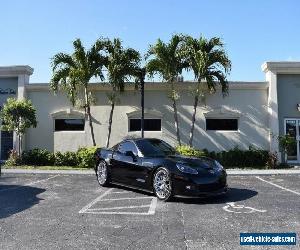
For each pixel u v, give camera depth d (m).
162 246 5.53
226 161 18.38
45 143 20.05
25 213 7.82
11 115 18.14
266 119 19.47
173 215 7.47
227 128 19.62
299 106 19.50
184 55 17.70
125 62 18.12
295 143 19.44
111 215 7.55
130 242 5.74
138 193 10.27
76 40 18.25
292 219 7.01
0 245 5.70
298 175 14.48
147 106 19.66
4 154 20.45
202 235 6.05
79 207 8.38
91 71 18.34
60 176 14.48
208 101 19.53
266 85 19.45
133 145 10.66
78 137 19.81
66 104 20.03
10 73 20.20
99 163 11.86
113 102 18.66
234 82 19.34
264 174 14.50
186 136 19.47
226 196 9.55
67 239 5.94
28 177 14.14
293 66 19.17
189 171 8.69
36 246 5.62
